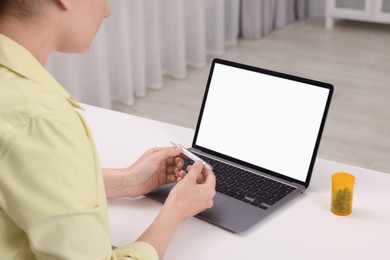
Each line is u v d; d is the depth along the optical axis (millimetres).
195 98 3988
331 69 4387
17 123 842
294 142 1385
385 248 1147
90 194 893
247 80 1483
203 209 1210
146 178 1342
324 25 5480
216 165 1470
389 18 5105
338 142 3336
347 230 1209
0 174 842
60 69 3387
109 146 1610
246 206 1289
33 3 896
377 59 4566
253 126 1460
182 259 1127
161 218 1129
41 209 850
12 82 868
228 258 1129
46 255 881
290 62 4562
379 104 3787
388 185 1385
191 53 4508
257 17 5070
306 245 1163
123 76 3797
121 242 1194
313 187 1387
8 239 905
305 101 1378
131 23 3822
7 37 897
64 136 861
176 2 4121
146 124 1747
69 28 952
